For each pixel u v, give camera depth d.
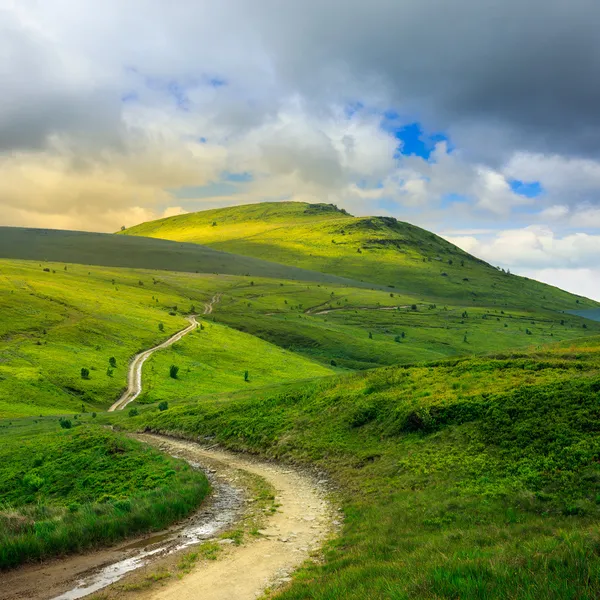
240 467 37.38
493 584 9.61
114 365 141.12
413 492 24.14
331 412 42.72
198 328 199.88
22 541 17.69
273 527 21.55
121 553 18.41
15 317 161.75
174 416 59.69
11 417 94.94
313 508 25.11
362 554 15.76
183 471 33.88
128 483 33.91
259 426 45.78
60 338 152.75
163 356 158.62
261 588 14.45
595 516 17.58
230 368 162.00
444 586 9.92
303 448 37.78
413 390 41.00
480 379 38.97
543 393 30.83
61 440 48.12
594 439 24.20
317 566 15.60
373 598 10.48
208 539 19.88
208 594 14.14
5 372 117.81
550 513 18.83
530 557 10.91
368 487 27.00
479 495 21.81
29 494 37.09
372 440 35.00
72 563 17.36
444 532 17.19
